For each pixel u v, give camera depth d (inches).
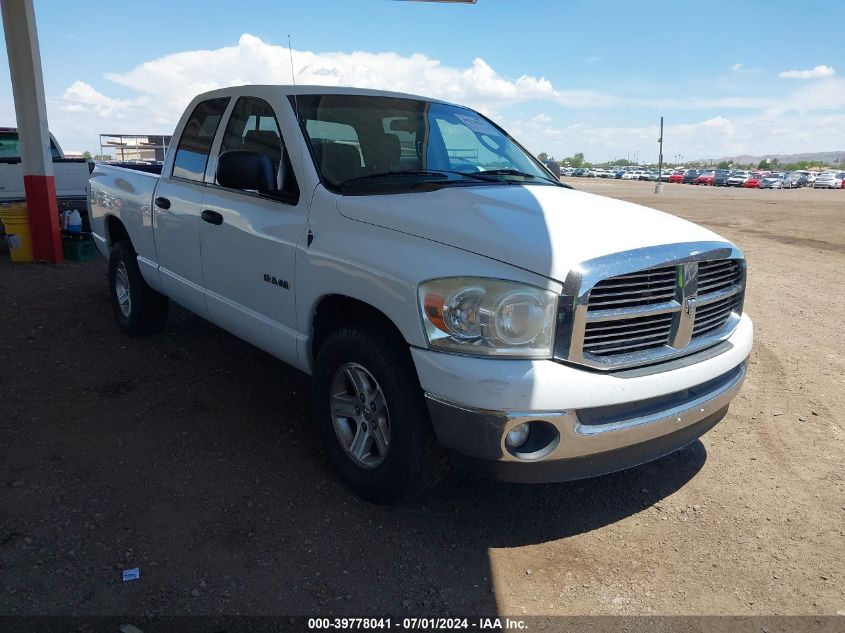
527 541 122.3
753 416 181.6
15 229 351.3
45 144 345.1
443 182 143.4
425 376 108.9
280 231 140.2
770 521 131.6
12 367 194.5
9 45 329.4
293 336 141.7
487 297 104.3
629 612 105.0
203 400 176.1
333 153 143.2
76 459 141.9
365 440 129.6
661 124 1702.8
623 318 107.7
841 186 2810.0
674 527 128.6
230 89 170.2
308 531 120.9
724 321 133.8
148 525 119.9
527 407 101.9
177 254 183.2
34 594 100.9
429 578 110.7
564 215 120.4
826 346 247.6
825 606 107.6
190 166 179.9
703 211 984.9
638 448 113.3
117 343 220.4
